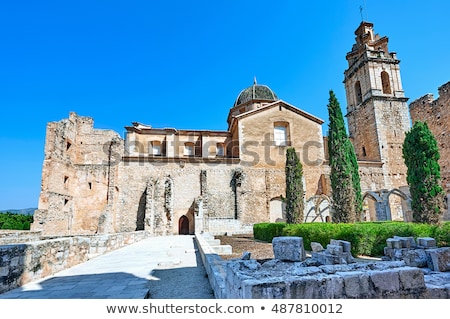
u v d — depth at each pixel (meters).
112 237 16.36
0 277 6.99
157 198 29.44
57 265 9.87
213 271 7.36
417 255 9.54
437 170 15.73
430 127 30.53
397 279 4.29
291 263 7.33
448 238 11.81
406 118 37.94
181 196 30.06
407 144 16.86
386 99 38.00
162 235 28.22
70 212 28.66
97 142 32.47
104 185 29.78
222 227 28.88
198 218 28.06
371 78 38.47
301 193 20.45
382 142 36.38
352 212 18.02
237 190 30.42
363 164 34.88
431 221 15.02
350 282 4.06
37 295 6.77
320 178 33.34
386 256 10.65
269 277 4.27
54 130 26.48
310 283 3.93
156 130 35.50
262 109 34.03
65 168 28.16
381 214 24.91
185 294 7.06
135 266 10.84
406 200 26.11
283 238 8.05
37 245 8.73
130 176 29.98
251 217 30.48
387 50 40.97
